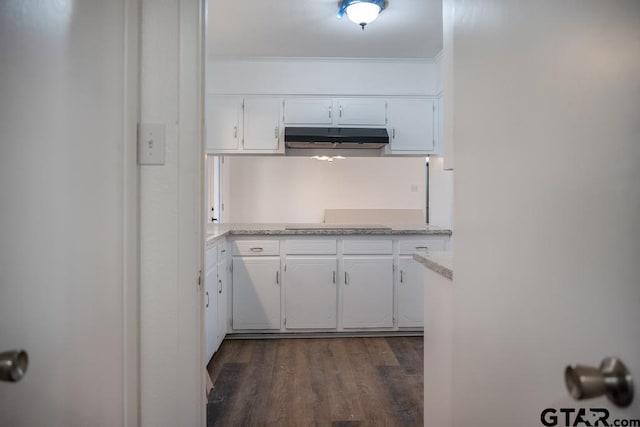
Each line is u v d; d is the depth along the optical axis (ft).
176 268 3.54
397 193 20.88
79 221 2.83
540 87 2.04
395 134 11.72
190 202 3.54
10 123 2.21
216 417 6.37
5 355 1.93
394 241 10.64
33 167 2.40
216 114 11.52
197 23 3.57
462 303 3.16
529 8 2.14
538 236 2.07
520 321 2.25
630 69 1.46
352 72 11.62
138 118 3.51
